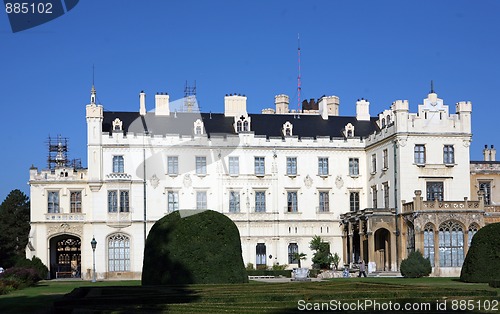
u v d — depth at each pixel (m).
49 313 38.97
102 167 95.25
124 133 96.19
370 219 88.81
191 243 53.62
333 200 100.25
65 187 95.50
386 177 93.56
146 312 34.72
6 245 126.44
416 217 83.12
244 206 98.31
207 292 44.50
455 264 82.75
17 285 61.66
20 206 131.50
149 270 53.50
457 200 90.62
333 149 100.81
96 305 38.94
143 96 100.62
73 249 102.06
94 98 95.88
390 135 92.06
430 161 90.44
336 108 112.38
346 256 98.19
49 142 114.94
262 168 99.44
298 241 99.00
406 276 75.56
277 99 113.12
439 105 91.50
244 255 97.56
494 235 63.72
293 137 100.25
